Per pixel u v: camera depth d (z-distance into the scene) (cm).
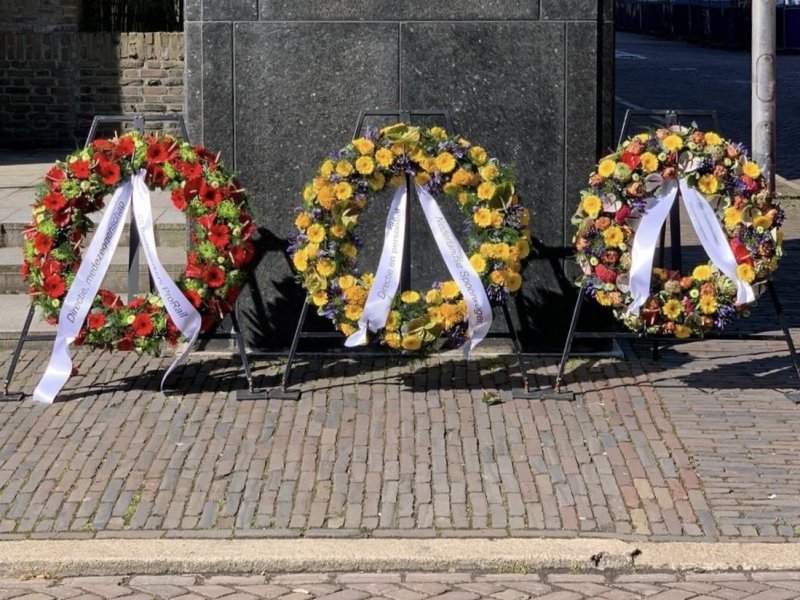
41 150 1421
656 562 546
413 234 822
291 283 820
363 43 803
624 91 2675
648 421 704
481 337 740
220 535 568
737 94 2573
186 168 736
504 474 632
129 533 570
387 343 741
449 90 808
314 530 573
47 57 1418
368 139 738
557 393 743
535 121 809
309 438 677
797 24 3909
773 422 703
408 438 677
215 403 730
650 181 729
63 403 731
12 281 909
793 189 1500
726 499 605
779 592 527
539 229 817
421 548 553
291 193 813
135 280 773
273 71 805
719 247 730
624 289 728
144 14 1497
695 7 4438
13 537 567
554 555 547
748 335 755
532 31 803
